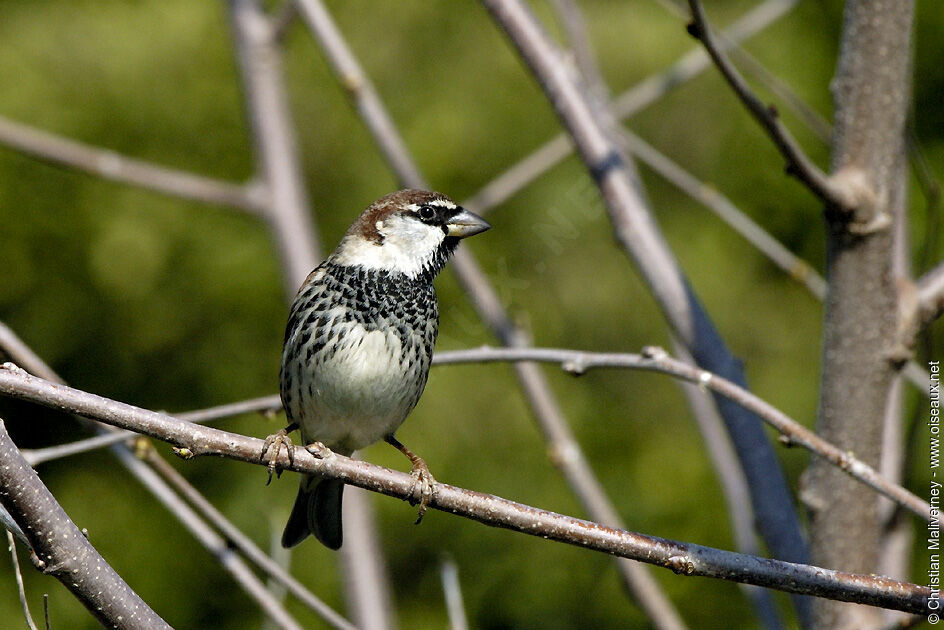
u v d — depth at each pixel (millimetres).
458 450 13391
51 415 13984
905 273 5168
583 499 6129
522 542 13430
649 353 4551
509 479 13328
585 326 14023
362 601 6457
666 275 5262
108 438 4664
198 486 13273
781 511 4879
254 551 4965
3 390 3648
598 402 14000
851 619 4730
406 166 6637
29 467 3422
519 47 5723
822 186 4562
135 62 14078
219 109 14305
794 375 13484
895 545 5008
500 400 13484
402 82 14508
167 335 14250
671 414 13938
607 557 13258
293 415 5875
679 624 5805
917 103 13914
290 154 7129
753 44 13797
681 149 14188
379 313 5691
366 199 14234
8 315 14273
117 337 14297
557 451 6203
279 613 4934
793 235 14031
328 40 6773
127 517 13570
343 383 5641
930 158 13547
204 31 14297
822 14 13797
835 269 4754
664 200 14141
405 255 5820
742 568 3916
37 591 12781
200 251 14102
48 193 13953
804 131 13664
